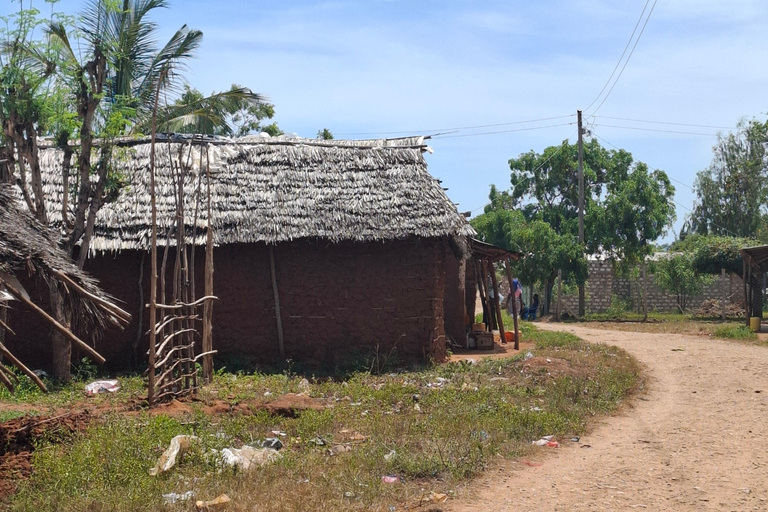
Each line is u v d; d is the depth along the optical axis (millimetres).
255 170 16125
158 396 10148
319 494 6359
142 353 15102
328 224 14930
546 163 40969
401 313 15289
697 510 6121
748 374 14117
